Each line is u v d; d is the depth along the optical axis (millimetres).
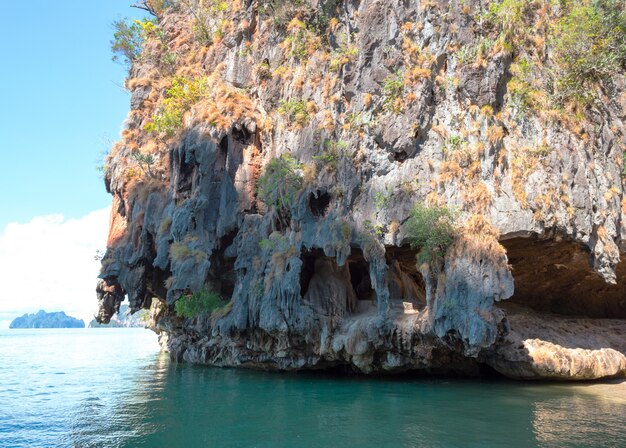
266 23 36125
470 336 21750
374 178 27125
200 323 34125
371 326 25406
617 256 24391
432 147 26156
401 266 31328
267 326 27344
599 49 26156
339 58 30609
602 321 30375
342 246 26312
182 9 47281
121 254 37188
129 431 16688
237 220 32125
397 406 19375
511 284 22531
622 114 27078
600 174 25328
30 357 53094
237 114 33531
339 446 14148
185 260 31062
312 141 29828
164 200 36562
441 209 24297
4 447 15234
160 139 39406
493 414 17812
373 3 29344
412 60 27344
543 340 26891
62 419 19203
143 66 46344
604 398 20656
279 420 17500
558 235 24047
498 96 25875
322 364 29125
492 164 24750
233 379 28234
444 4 27844
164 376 31266
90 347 74750
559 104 25625
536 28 26953
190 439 15344
